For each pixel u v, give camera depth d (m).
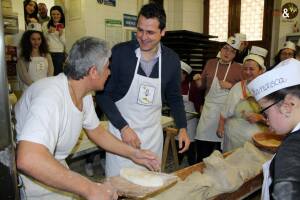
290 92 0.82
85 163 3.46
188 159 3.76
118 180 1.32
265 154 1.85
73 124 1.26
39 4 4.40
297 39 4.46
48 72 3.65
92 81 1.24
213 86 3.17
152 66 1.82
